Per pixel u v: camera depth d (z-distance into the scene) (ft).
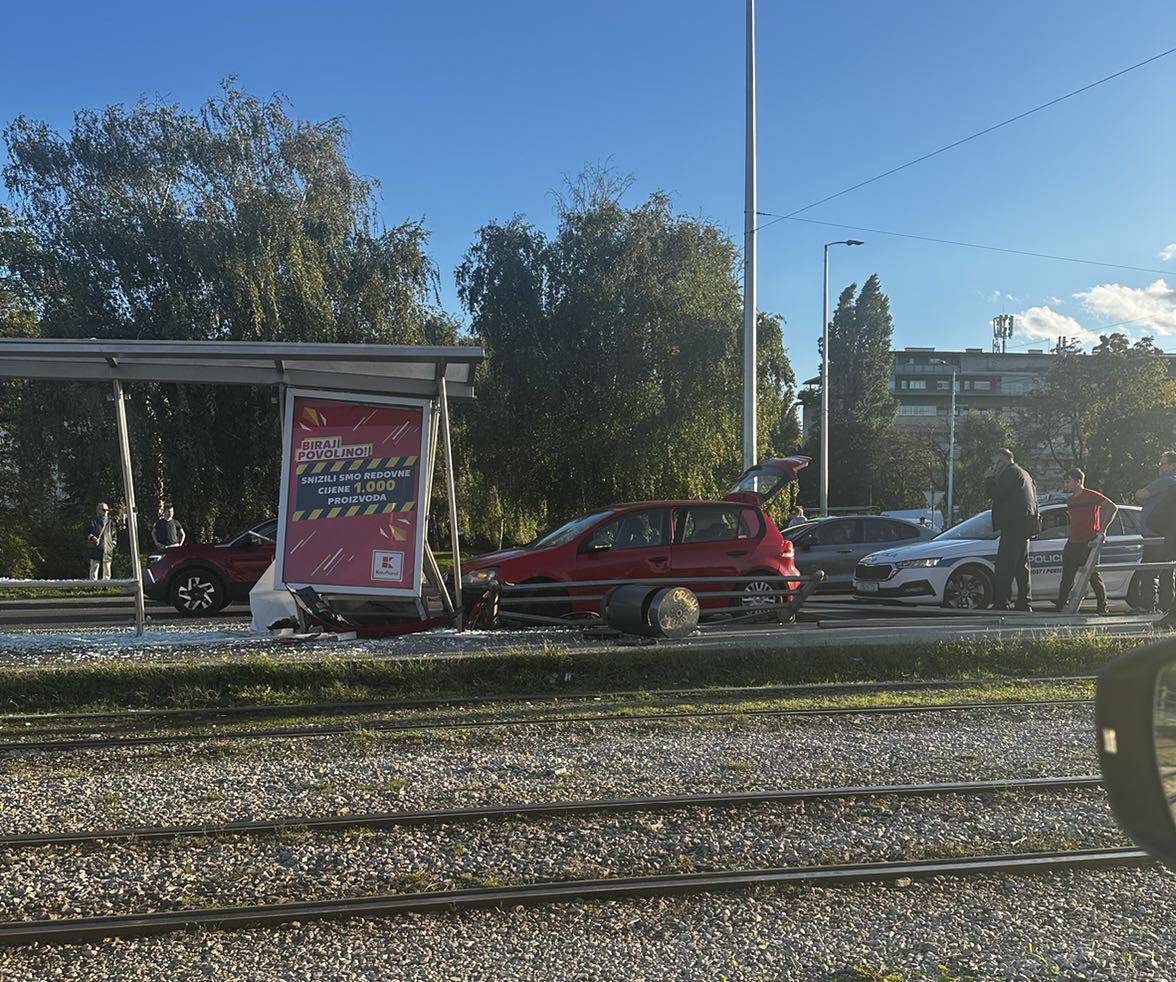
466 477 94.58
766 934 12.90
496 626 36.52
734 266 97.04
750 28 66.74
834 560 57.26
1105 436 176.04
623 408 91.40
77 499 78.48
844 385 231.91
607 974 11.81
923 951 12.37
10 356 30.12
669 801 18.16
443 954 12.36
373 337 82.48
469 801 18.70
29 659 30.73
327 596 34.78
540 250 95.91
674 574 38.70
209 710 27.20
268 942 12.75
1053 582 46.70
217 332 79.05
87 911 13.65
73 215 79.41
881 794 18.85
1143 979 11.55
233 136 81.46
